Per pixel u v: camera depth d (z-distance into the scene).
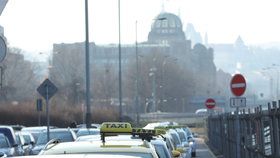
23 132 67.50
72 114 157.88
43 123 145.25
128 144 19.33
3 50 30.69
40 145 59.66
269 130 38.50
